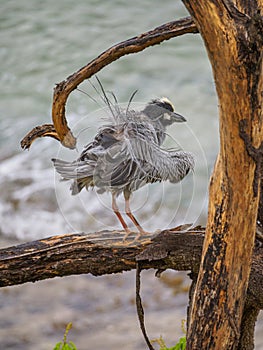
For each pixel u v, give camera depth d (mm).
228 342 6938
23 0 20422
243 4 6605
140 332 9570
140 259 7113
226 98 6602
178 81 16156
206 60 17000
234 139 6648
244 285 6895
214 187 6781
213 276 6859
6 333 9641
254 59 6535
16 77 17156
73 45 18188
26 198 13148
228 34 6512
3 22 19391
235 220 6773
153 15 19219
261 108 6621
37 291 10672
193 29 7168
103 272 7188
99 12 19516
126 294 10586
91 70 7250
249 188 6730
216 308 6891
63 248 7176
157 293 10562
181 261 7121
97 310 10188
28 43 18422
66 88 7277
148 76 16328
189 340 6961
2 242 12375
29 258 7184
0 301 10430
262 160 6727
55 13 19609
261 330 9562
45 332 9672
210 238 6832
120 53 7227
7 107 16094
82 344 9383
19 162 14180
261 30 6508
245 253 6836
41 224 12703
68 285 10828
